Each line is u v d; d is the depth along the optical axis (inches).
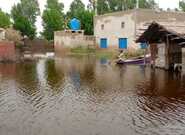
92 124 526.3
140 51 1723.7
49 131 494.0
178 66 1212.5
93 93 773.3
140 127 510.9
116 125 520.7
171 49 1246.3
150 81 953.5
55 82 946.1
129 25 2086.6
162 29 1188.5
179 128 506.0
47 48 2942.9
